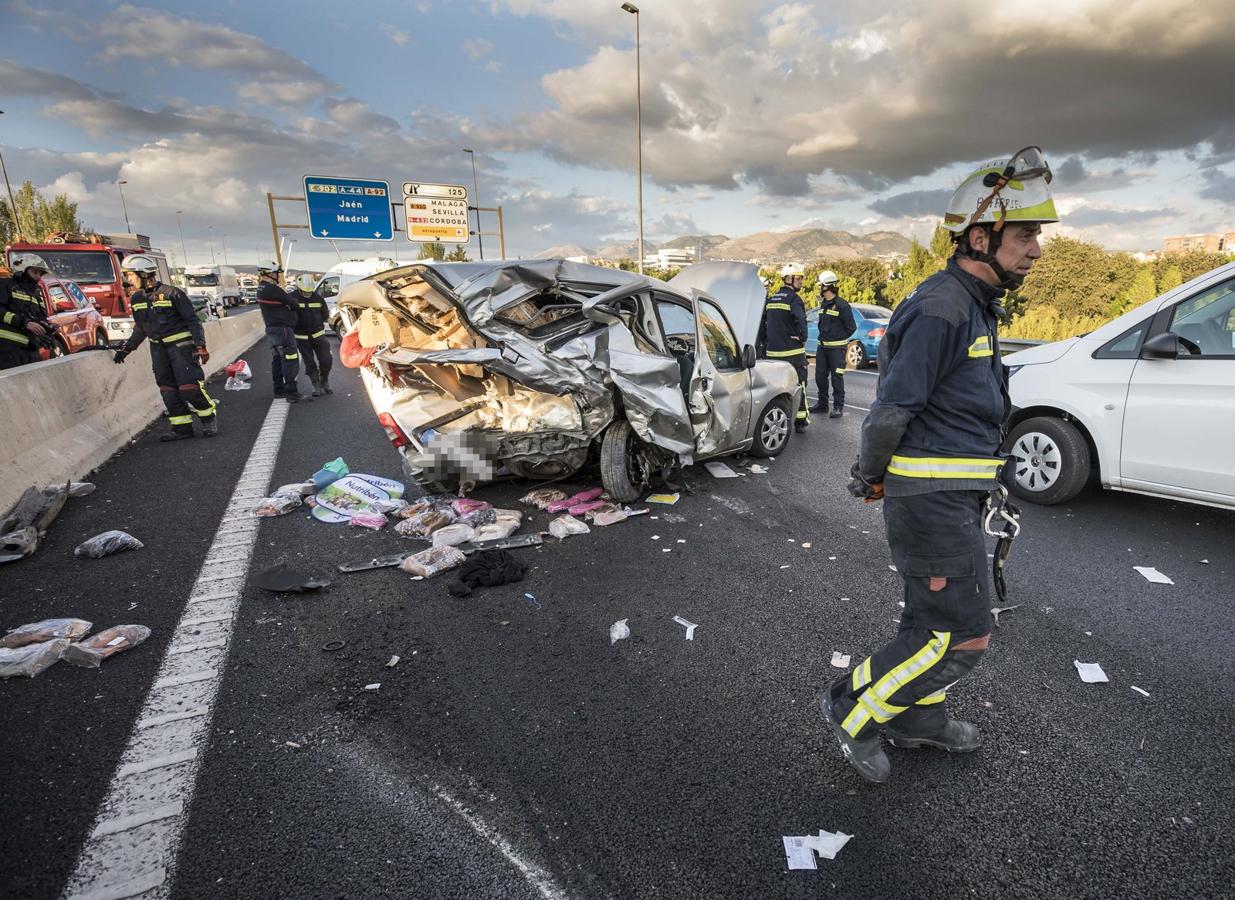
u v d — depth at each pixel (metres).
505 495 5.24
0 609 3.44
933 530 1.94
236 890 1.83
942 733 2.30
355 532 4.50
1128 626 3.20
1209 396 4.05
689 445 5.12
